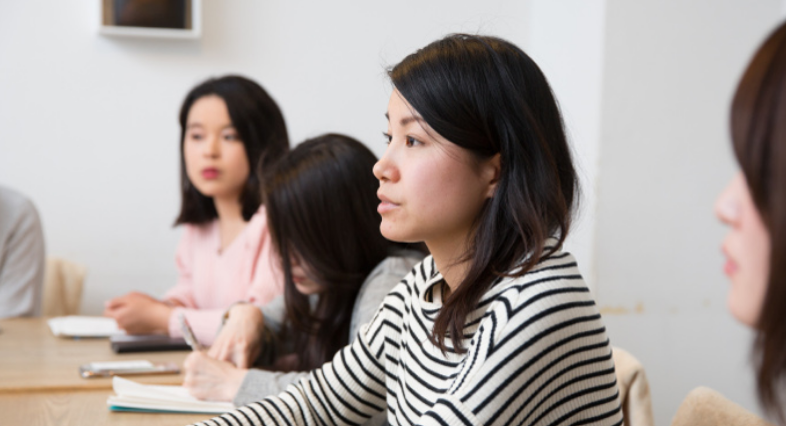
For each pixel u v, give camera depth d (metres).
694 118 2.67
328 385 1.14
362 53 3.03
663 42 2.63
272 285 1.92
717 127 2.68
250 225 2.06
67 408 1.29
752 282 0.49
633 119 2.63
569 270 0.89
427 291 0.99
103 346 1.83
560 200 0.88
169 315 1.89
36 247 2.46
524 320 0.84
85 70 2.87
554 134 0.92
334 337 1.45
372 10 3.03
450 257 0.94
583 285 0.89
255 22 2.96
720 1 2.65
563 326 0.85
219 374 1.36
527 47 3.13
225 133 2.10
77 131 2.87
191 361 1.37
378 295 1.35
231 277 2.11
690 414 1.01
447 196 0.89
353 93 3.04
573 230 0.96
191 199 2.22
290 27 2.98
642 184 2.65
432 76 0.88
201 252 2.22
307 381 1.16
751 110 0.47
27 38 2.82
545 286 0.86
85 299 2.89
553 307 0.85
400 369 1.04
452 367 0.92
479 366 0.84
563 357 0.86
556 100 0.94
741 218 0.49
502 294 0.87
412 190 0.89
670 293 2.70
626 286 2.66
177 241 2.96
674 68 2.64
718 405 0.97
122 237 2.92
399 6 3.04
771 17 2.68
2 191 2.45
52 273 2.69
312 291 1.47
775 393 0.48
